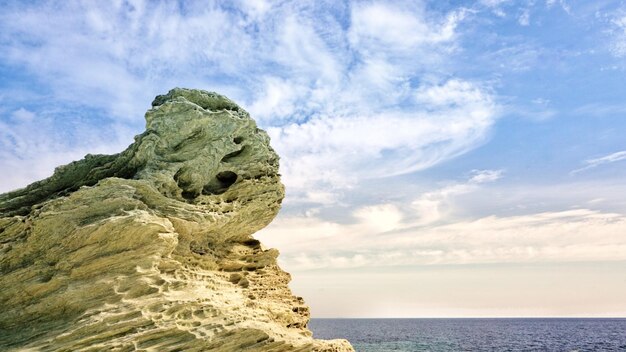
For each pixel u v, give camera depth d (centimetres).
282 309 3359
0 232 2777
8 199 3083
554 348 11262
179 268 2861
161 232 2741
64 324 2422
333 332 19025
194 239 3228
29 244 2681
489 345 11969
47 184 3152
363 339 13975
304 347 3009
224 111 3375
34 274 2611
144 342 2394
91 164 3256
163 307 2523
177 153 3192
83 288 2500
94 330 2347
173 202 2986
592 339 14762
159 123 3166
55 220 2680
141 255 2650
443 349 10450
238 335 2653
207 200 3247
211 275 3114
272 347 2784
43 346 2305
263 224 3759
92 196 2761
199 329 2558
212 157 3281
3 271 2653
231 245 3606
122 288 2533
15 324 2509
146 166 3061
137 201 2800
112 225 2625
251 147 3569
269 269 3638
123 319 2405
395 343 12144
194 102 3466
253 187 3528
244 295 3212
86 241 2627
